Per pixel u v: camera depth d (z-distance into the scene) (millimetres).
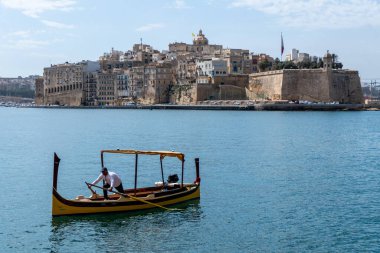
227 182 55438
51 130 137625
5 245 35188
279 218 41125
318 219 40812
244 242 35688
